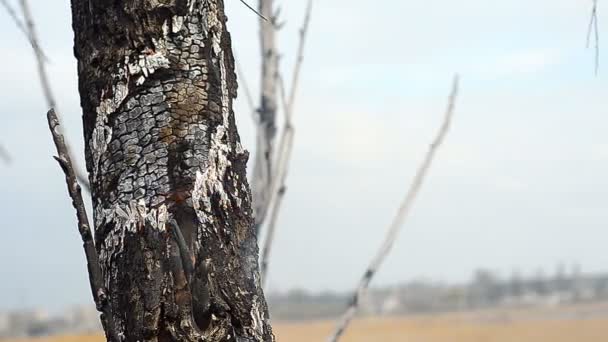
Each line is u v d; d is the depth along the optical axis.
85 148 2.51
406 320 67.81
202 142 2.46
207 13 2.51
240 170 2.49
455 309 76.94
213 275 2.42
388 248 3.30
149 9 2.48
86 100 2.50
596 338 47.12
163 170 2.44
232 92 2.53
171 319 2.40
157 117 2.46
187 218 2.44
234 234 2.45
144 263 2.41
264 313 2.46
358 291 3.25
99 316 2.35
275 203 3.29
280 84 3.40
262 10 3.46
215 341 2.40
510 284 81.81
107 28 2.48
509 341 49.12
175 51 2.48
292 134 3.36
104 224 2.46
